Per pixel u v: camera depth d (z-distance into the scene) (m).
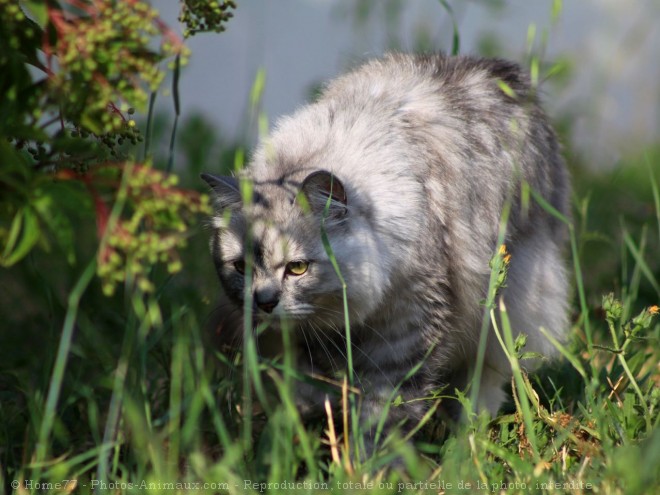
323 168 7.82
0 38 5.36
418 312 7.78
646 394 7.47
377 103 8.30
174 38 5.36
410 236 7.61
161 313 8.23
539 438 6.96
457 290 8.08
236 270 7.94
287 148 8.15
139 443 5.95
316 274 7.63
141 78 5.70
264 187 7.80
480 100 8.62
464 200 8.03
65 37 5.29
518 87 9.11
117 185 5.51
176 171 14.12
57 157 6.18
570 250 11.72
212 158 15.09
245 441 6.16
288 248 7.56
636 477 5.52
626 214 12.86
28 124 5.50
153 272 7.37
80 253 10.53
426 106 8.30
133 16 5.20
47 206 5.26
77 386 6.95
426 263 7.71
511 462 6.19
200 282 10.05
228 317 8.45
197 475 6.53
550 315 9.08
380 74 8.91
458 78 8.82
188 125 15.45
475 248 8.12
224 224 7.08
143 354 6.43
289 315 7.66
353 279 7.61
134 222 5.23
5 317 9.50
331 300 7.78
